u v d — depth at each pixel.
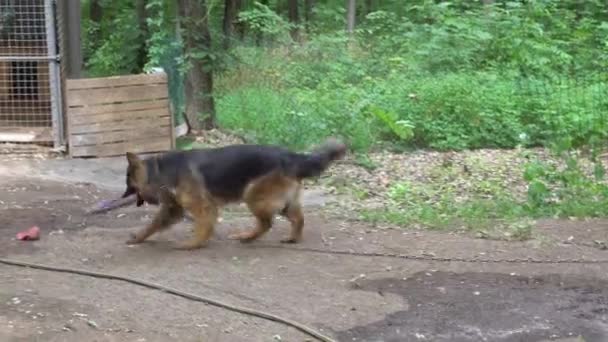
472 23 15.45
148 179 7.40
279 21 18.62
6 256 7.21
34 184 9.28
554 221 8.32
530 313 6.46
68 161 10.26
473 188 9.36
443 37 14.82
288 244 7.60
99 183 9.48
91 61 17.25
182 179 7.32
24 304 6.33
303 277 6.94
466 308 6.51
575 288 6.85
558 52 14.10
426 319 6.35
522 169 10.11
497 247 7.63
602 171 9.02
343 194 9.15
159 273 6.93
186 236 7.75
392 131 11.29
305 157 7.44
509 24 15.34
